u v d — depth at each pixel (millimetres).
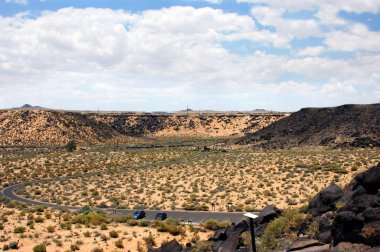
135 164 128875
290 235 21938
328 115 170250
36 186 93938
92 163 133500
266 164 107812
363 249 15406
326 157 111500
